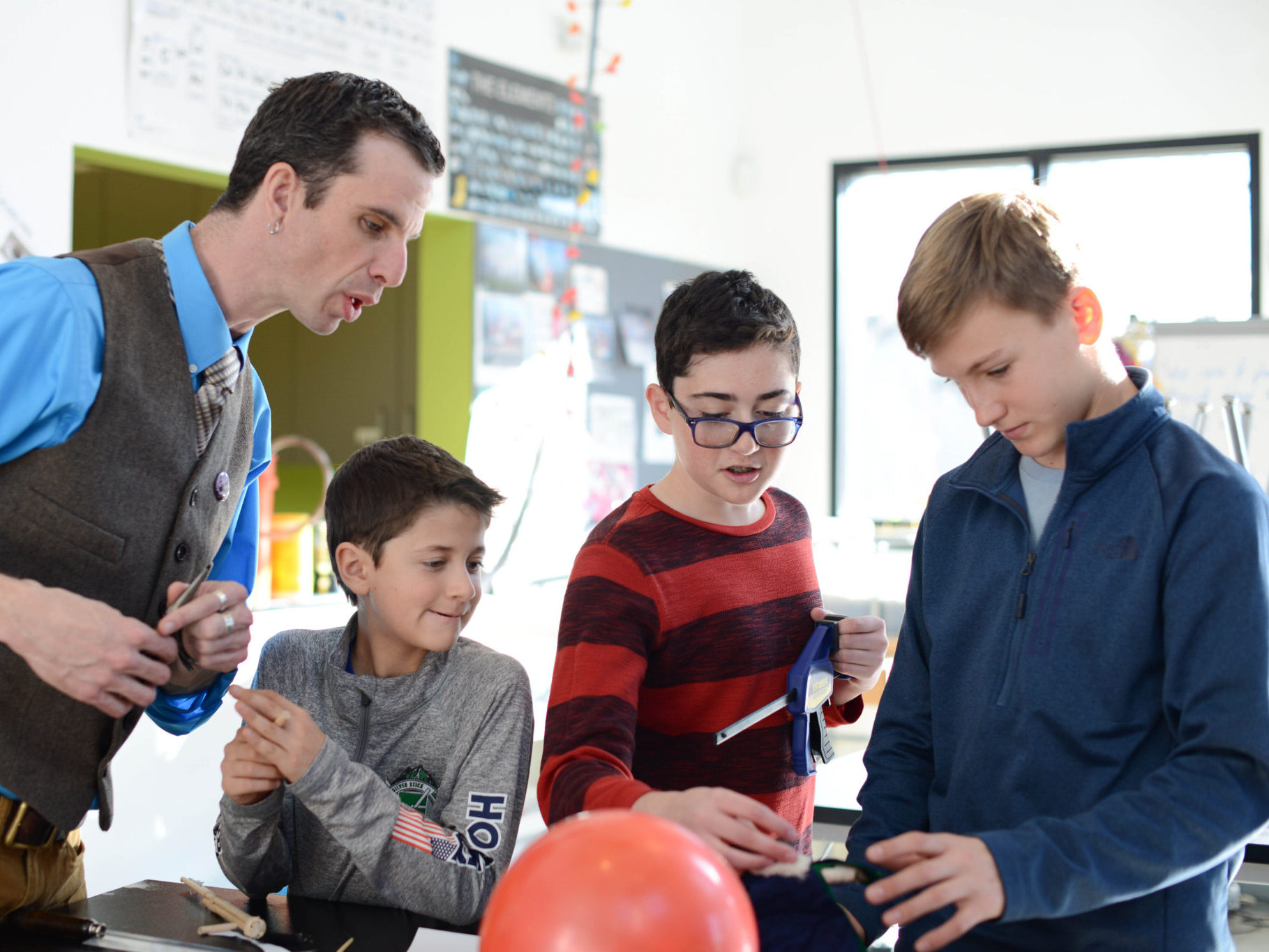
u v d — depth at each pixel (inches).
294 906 43.3
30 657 35.9
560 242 152.6
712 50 184.9
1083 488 38.4
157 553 42.8
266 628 91.9
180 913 42.2
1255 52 165.2
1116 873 32.8
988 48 178.1
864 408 187.6
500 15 142.6
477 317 139.6
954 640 42.1
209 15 107.0
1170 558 35.9
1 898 40.7
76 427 39.8
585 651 42.8
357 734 48.7
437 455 49.8
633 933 25.0
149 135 102.6
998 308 35.9
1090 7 172.7
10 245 92.5
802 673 45.9
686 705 45.8
